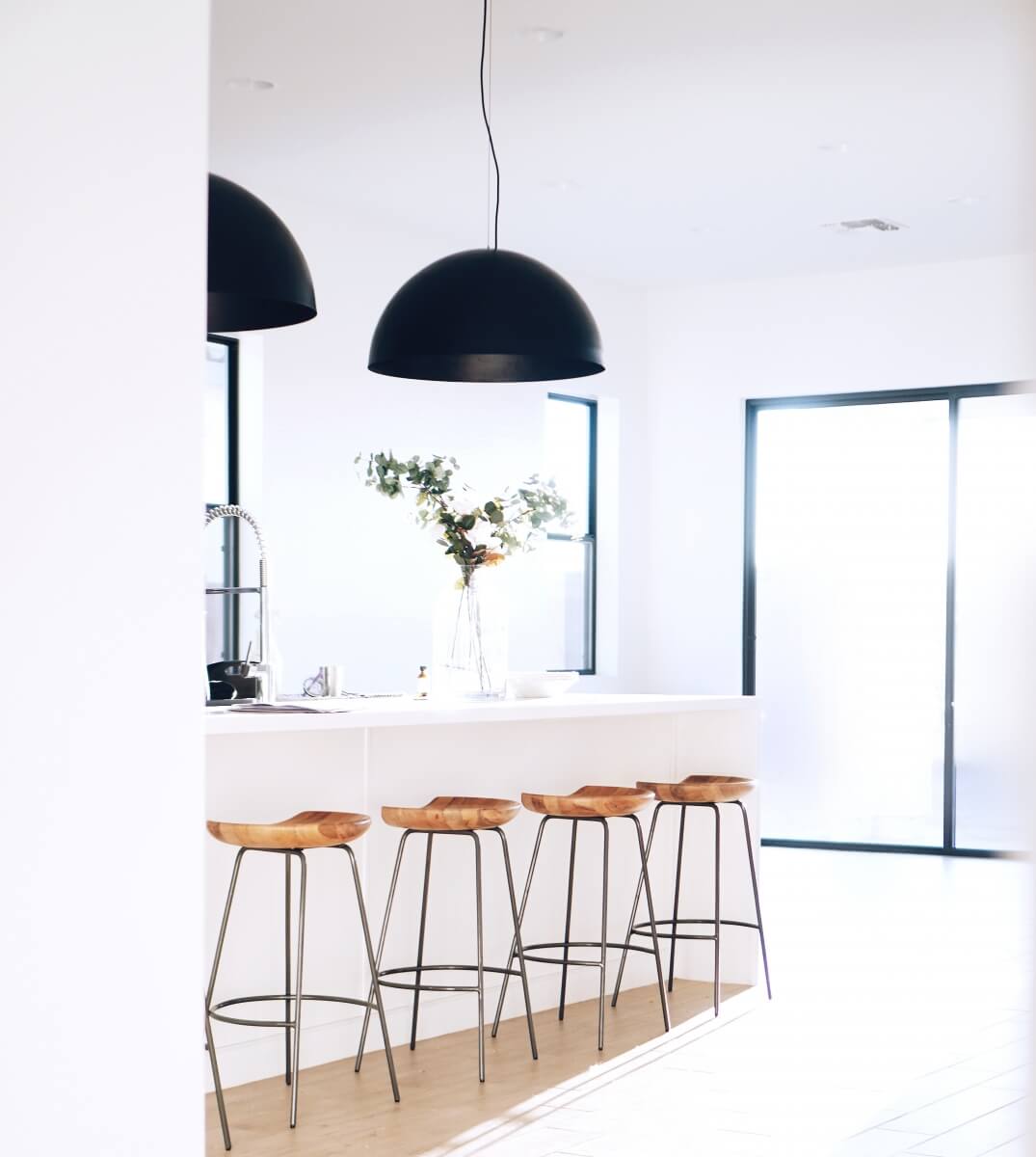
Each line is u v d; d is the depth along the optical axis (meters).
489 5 4.52
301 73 5.12
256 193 6.62
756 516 8.52
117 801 1.89
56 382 1.83
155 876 1.93
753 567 8.51
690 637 8.55
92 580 1.87
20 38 1.79
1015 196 6.59
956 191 6.53
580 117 5.59
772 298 8.34
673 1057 4.14
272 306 3.71
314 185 6.55
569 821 4.87
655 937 4.44
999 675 7.90
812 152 6.01
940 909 6.41
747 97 5.38
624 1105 3.68
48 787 1.82
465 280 3.85
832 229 7.19
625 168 6.24
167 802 1.95
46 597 1.82
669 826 5.25
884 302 8.04
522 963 4.14
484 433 7.80
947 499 8.04
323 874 4.07
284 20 4.65
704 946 5.19
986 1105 3.66
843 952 5.57
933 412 8.09
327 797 4.08
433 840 4.39
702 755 5.23
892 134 5.77
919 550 8.13
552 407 8.38
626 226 7.19
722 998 4.88
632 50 4.91
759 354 8.37
